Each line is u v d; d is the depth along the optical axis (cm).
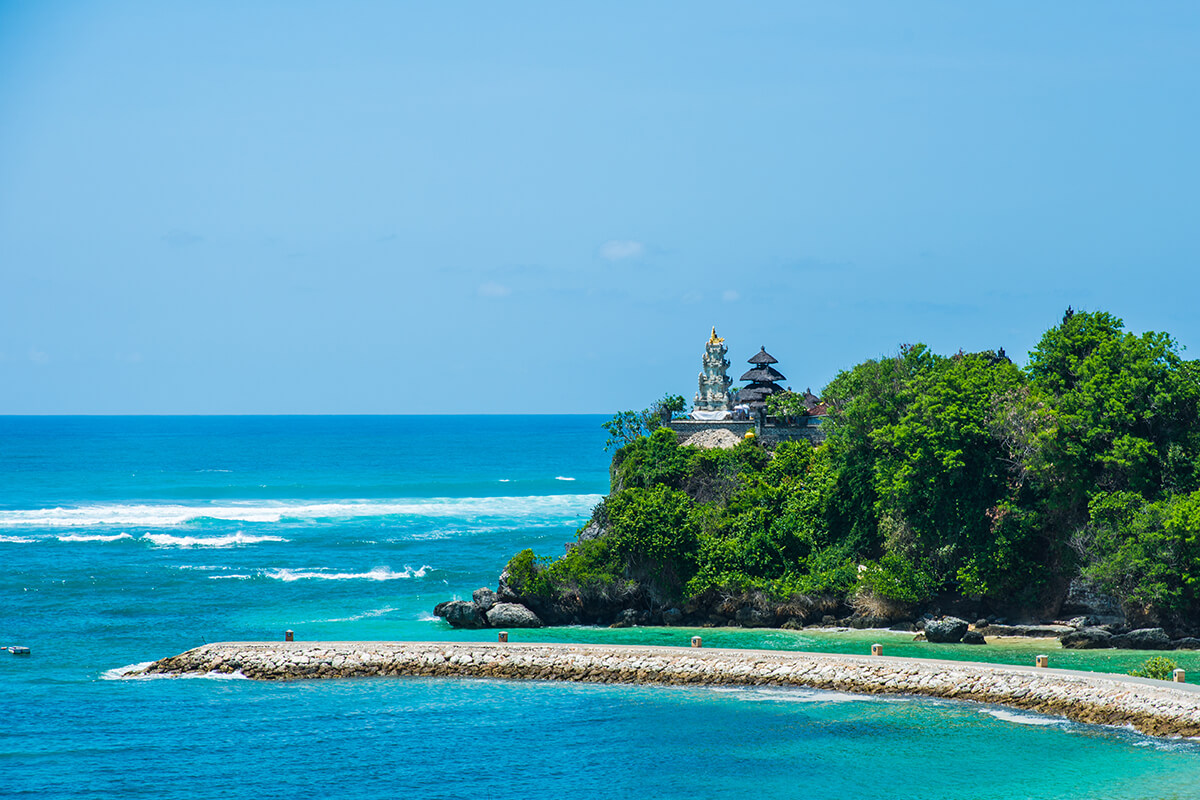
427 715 5875
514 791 4900
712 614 8031
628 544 8100
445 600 9038
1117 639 7031
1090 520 7488
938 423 7731
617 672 6481
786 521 8306
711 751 5319
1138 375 7588
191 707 6006
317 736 5562
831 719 5725
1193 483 7388
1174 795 4647
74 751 5344
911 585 7650
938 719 5694
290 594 9294
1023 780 4866
